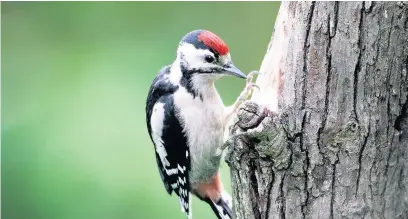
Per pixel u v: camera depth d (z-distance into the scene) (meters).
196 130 9.23
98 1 14.87
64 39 14.56
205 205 12.32
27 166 12.05
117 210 11.90
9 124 12.47
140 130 12.47
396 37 6.93
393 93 7.05
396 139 7.14
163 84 9.42
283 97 7.24
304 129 7.15
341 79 7.04
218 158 9.39
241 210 7.50
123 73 13.59
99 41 14.51
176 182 9.84
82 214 11.87
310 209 7.25
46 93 13.19
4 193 11.91
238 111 7.11
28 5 15.36
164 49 14.50
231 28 15.20
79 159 12.12
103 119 12.61
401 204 7.29
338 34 7.00
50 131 12.46
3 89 13.32
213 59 8.90
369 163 7.13
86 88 13.18
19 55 14.44
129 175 12.08
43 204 11.87
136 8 14.71
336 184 7.18
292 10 7.34
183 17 15.00
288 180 7.23
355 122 7.07
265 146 7.06
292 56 7.23
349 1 6.93
